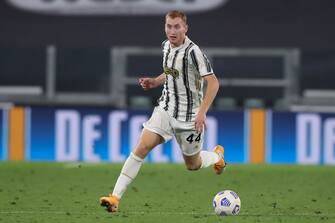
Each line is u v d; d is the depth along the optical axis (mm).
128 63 58281
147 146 29531
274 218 31047
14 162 53438
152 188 40719
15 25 58125
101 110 54156
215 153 33125
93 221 30094
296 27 57469
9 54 58344
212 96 28875
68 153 54375
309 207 34500
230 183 43406
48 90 58500
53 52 58344
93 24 58031
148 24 57844
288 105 57906
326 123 54062
